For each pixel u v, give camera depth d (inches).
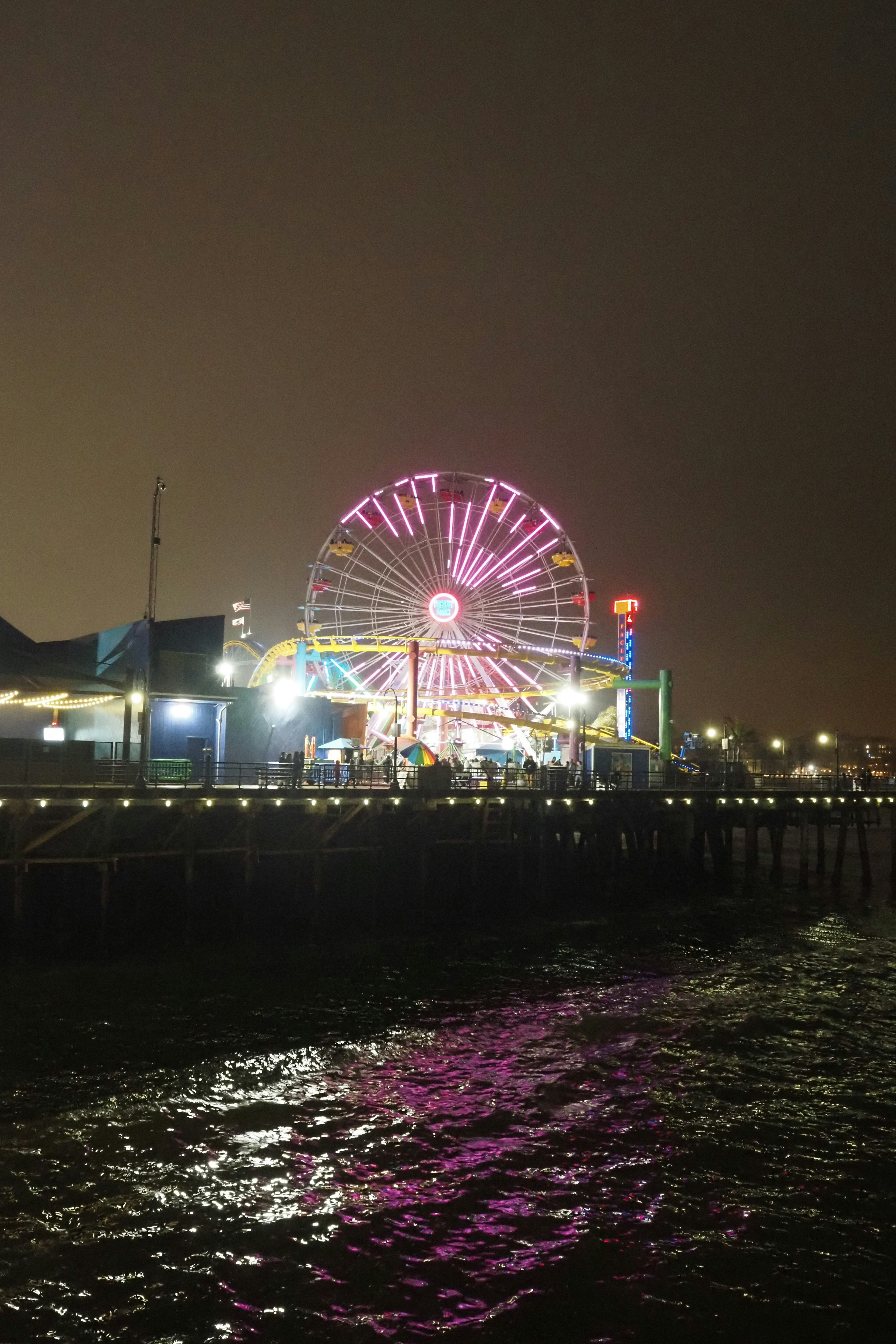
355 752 2053.4
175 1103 757.9
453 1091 812.6
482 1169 668.1
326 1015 1010.1
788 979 1266.0
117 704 1809.8
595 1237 584.7
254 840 1294.3
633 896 1856.5
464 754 2851.9
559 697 2770.7
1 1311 491.2
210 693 1868.8
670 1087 840.9
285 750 2102.6
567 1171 671.1
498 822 1657.2
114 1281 521.3
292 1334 486.3
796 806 2217.0
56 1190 612.7
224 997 1052.5
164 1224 578.6
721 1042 972.6
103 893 1151.0
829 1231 599.5
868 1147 727.1
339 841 1445.6
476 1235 582.9
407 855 1524.4
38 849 1158.3
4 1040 880.9
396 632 2824.8
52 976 1087.6
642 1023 1034.1
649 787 2199.8
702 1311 515.2
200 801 1236.5
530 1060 900.6
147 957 1179.3
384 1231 582.9
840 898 2086.6
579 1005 1099.9
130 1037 906.1
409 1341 484.7
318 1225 585.9
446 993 1123.3
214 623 1951.3
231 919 1317.7
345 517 2854.3
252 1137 704.4
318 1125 729.6
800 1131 753.0
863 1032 1027.9
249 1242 563.8
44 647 2054.6
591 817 1790.1
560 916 1643.7
